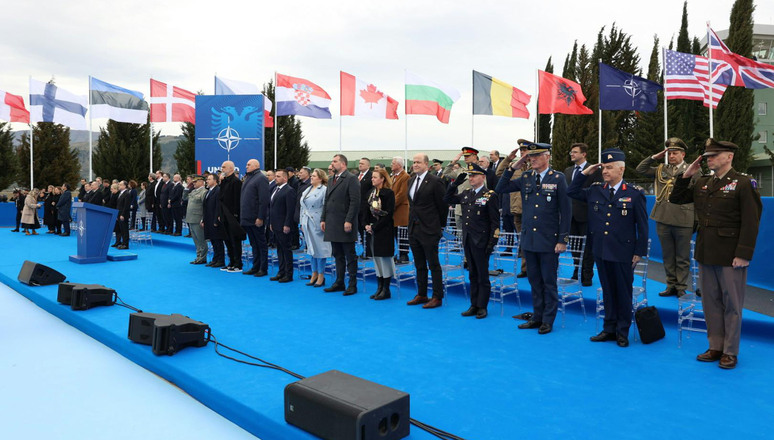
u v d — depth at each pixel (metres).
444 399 3.63
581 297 5.90
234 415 3.62
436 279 6.54
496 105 13.69
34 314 6.84
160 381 4.44
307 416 3.06
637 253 4.80
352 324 5.76
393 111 15.41
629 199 4.82
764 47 35.91
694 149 29.59
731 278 4.25
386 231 7.00
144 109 18.31
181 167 37.53
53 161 39.62
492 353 4.70
